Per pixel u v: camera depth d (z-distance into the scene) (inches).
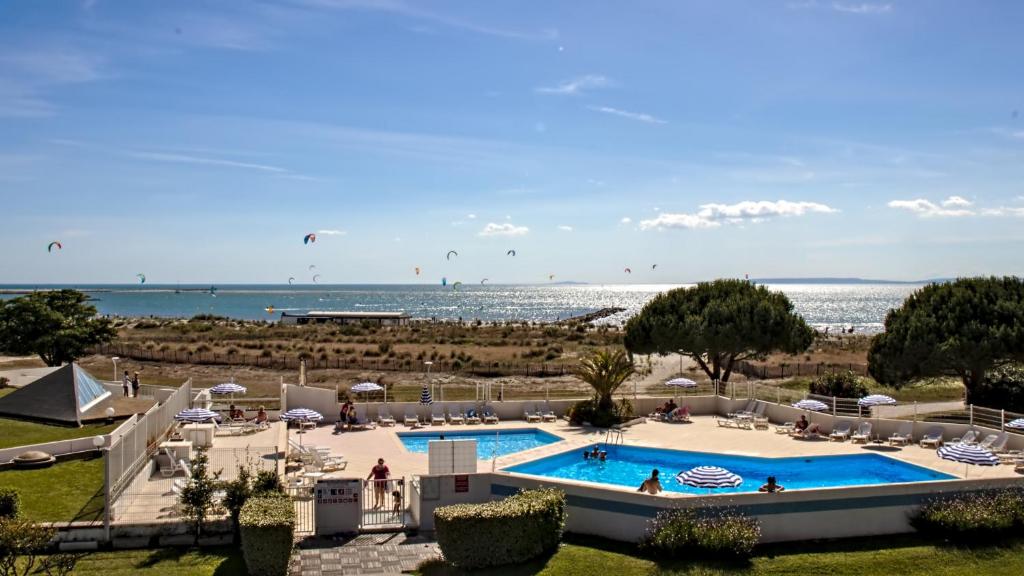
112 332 2213.3
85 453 1018.7
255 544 680.4
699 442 1202.6
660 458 1133.7
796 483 1007.0
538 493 793.6
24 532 640.4
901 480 1008.2
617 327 4630.9
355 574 705.0
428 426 1333.7
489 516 726.5
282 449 1084.5
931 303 1513.3
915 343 1449.3
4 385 1616.6
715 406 1491.1
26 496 839.1
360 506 821.2
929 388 1941.4
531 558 750.5
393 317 5428.2
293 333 3929.6
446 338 3705.7
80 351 2085.4
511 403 1416.1
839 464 1098.1
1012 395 1371.8
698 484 806.5
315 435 1237.1
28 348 2004.2
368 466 1031.6
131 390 1477.6
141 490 883.4
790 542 811.4
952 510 815.1
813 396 1408.7
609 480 1023.0
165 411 1122.0
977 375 1435.8
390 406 1373.0
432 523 828.0
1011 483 873.5
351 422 1295.5
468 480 842.2
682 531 759.1
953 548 785.6
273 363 2541.8
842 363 2492.6
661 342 1718.8
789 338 1664.6
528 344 3447.3
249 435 1222.9
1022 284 1493.6
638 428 1323.8
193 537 771.4
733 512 801.6
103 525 752.3
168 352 2787.9
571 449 1143.6
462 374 2400.3
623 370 1380.4
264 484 816.9
